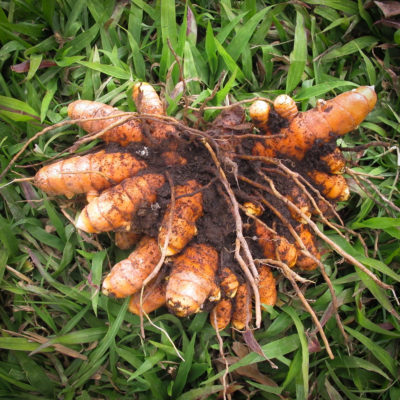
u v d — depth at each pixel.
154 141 0.32
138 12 0.40
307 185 0.33
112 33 0.40
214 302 0.31
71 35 0.39
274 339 0.36
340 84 0.38
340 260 0.37
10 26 0.37
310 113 0.31
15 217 0.36
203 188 0.30
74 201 0.35
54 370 0.35
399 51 0.43
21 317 0.35
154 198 0.31
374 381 0.36
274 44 0.42
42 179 0.31
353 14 0.43
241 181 0.32
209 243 0.31
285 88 0.41
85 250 0.36
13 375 0.34
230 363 0.35
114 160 0.32
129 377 0.34
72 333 0.33
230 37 0.41
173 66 0.37
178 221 0.29
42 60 0.38
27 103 0.37
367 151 0.40
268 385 0.34
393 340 0.37
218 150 0.30
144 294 0.32
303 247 0.29
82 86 0.39
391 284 0.37
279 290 0.36
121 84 0.39
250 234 0.33
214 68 0.40
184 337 0.34
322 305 0.36
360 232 0.39
